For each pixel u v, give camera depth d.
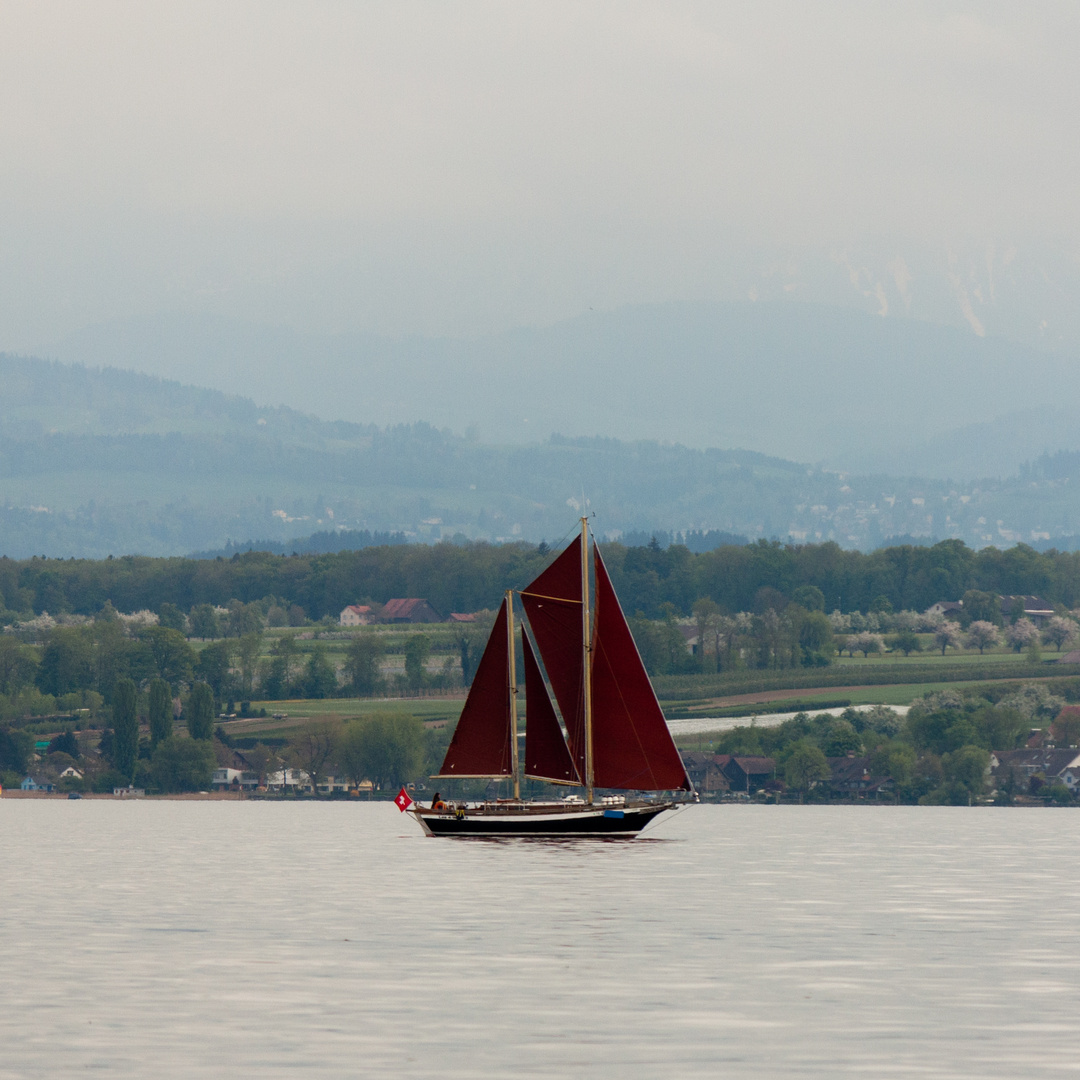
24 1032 139.00
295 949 190.75
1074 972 173.00
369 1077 122.38
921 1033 138.62
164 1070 124.50
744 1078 121.88
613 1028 140.88
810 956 184.88
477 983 164.50
